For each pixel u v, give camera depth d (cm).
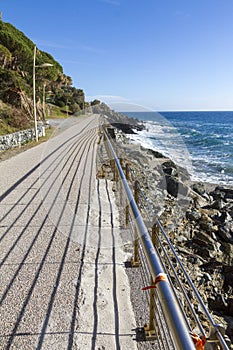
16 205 451
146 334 191
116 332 195
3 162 814
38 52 3103
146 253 168
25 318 208
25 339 189
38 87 2503
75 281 252
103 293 235
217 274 404
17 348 182
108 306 220
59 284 248
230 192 912
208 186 984
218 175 1174
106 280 253
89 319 207
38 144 1191
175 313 116
